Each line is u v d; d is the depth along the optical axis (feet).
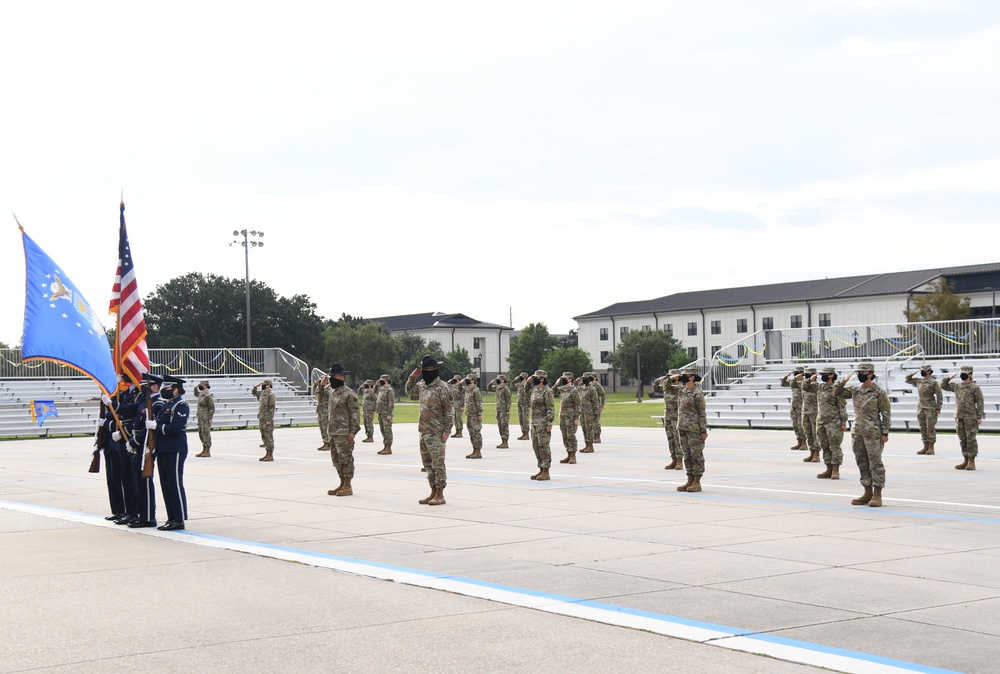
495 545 36.65
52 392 142.72
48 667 21.40
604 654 21.99
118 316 44.52
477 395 82.43
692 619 25.13
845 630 24.00
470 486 58.80
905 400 116.88
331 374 54.60
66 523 44.62
